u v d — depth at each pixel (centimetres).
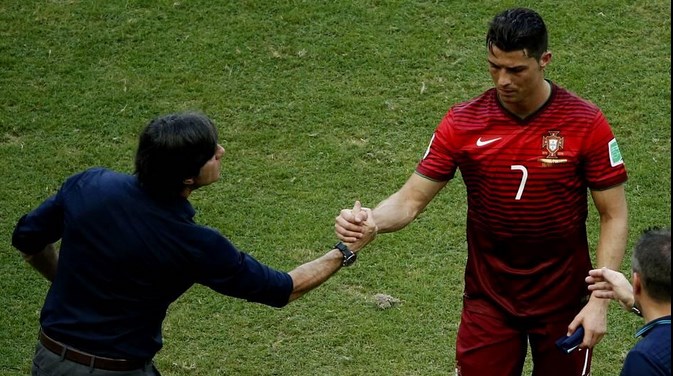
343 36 3419
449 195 2830
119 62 3341
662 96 3169
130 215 1553
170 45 3403
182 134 1527
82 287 1577
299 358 2291
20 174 2905
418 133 3058
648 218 2719
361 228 1759
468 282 1894
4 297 2470
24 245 1661
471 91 3203
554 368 1889
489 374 1888
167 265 1555
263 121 3111
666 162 2923
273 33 3438
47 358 1596
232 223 2725
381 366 2261
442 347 2319
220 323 2402
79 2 3578
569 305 1839
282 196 2828
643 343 1340
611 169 1745
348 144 3019
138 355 1595
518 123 1742
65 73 3303
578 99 1748
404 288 2500
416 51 3350
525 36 1650
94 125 3100
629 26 3438
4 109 3152
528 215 1769
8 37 3438
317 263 1730
